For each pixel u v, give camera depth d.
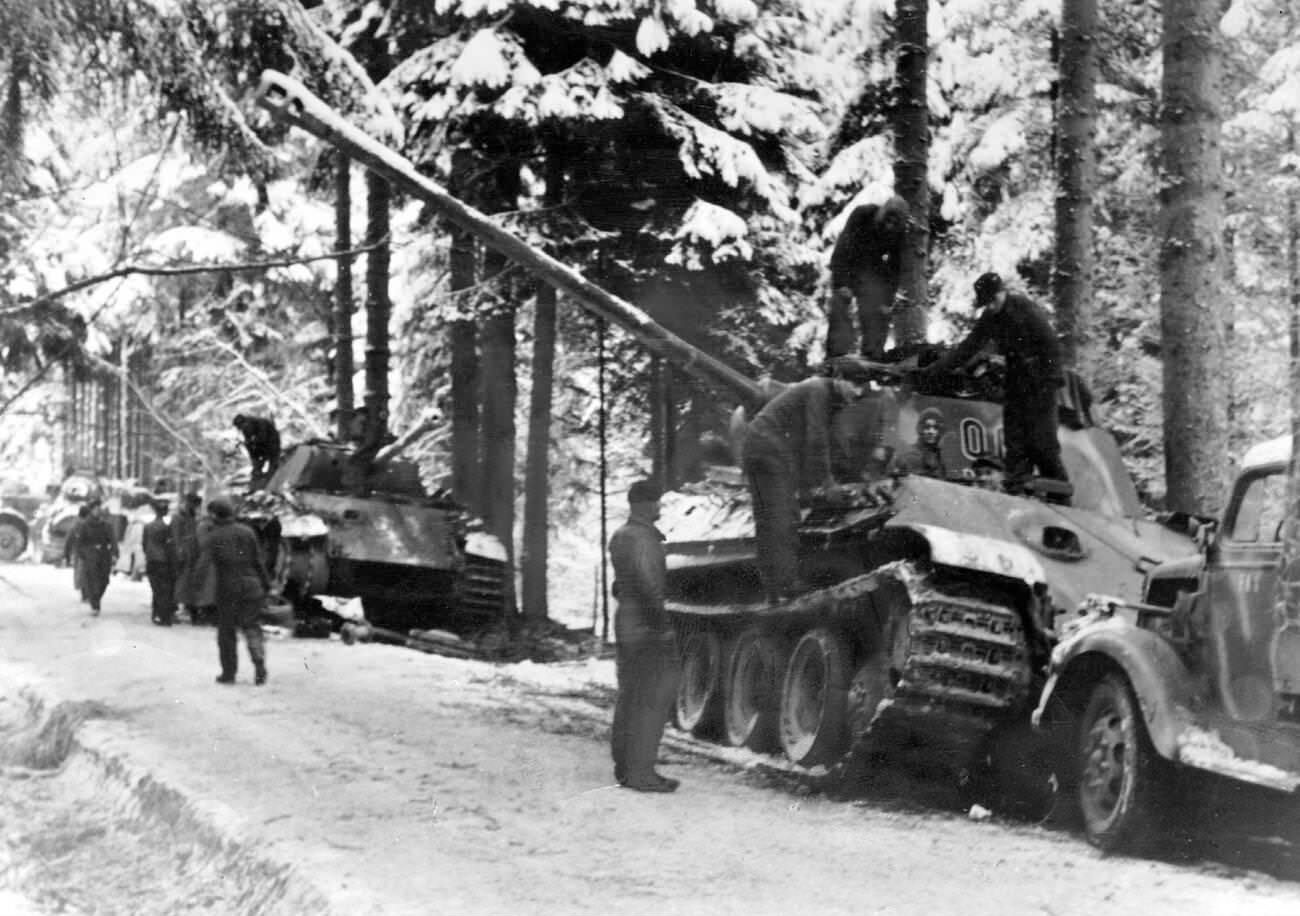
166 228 34.16
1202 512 13.89
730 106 22.12
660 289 23.27
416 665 18.14
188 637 21.48
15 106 13.32
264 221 34.81
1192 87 14.13
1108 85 22.64
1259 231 22.23
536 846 8.64
